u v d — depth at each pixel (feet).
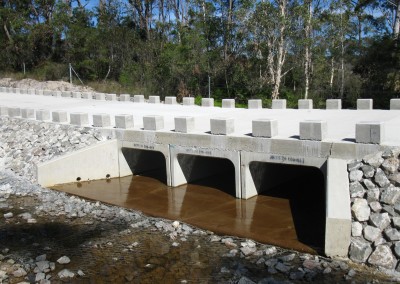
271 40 124.67
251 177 53.26
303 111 76.79
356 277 32.42
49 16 190.49
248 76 136.15
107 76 172.76
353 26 132.87
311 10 119.96
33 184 60.39
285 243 39.60
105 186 61.16
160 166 73.36
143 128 64.08
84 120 71.82
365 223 36.04
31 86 156.25
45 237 42.60
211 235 42.29
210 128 58.08
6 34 188.96
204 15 148.36
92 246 40.14
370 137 41.81
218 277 33.65
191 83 143.84
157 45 163.84
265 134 49.44
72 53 172.45
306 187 59.41
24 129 77.82
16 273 34.81
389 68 117.50
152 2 187.01
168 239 41.52
